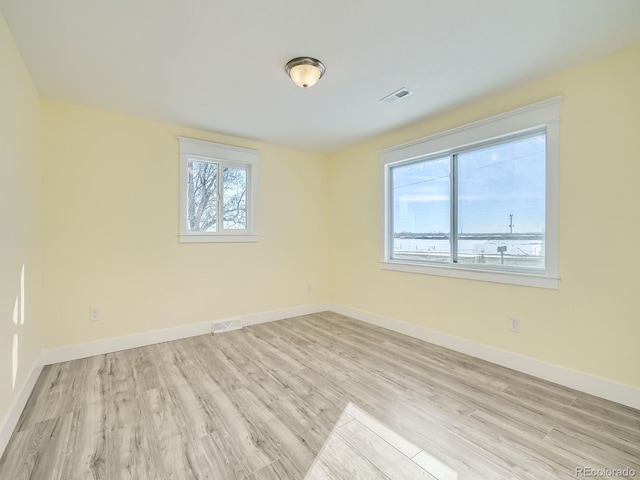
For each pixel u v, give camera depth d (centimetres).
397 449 161
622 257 203
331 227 458
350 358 281
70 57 207
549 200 235
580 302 221
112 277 297
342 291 441
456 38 190
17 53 195
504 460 153
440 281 314
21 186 204
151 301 319
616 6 163
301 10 165
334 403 205
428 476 144
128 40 190
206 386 229
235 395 216
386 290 374
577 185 221
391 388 225
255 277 394
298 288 434
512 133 257
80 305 281
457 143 294
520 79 240
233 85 247
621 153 203
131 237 307
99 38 187
